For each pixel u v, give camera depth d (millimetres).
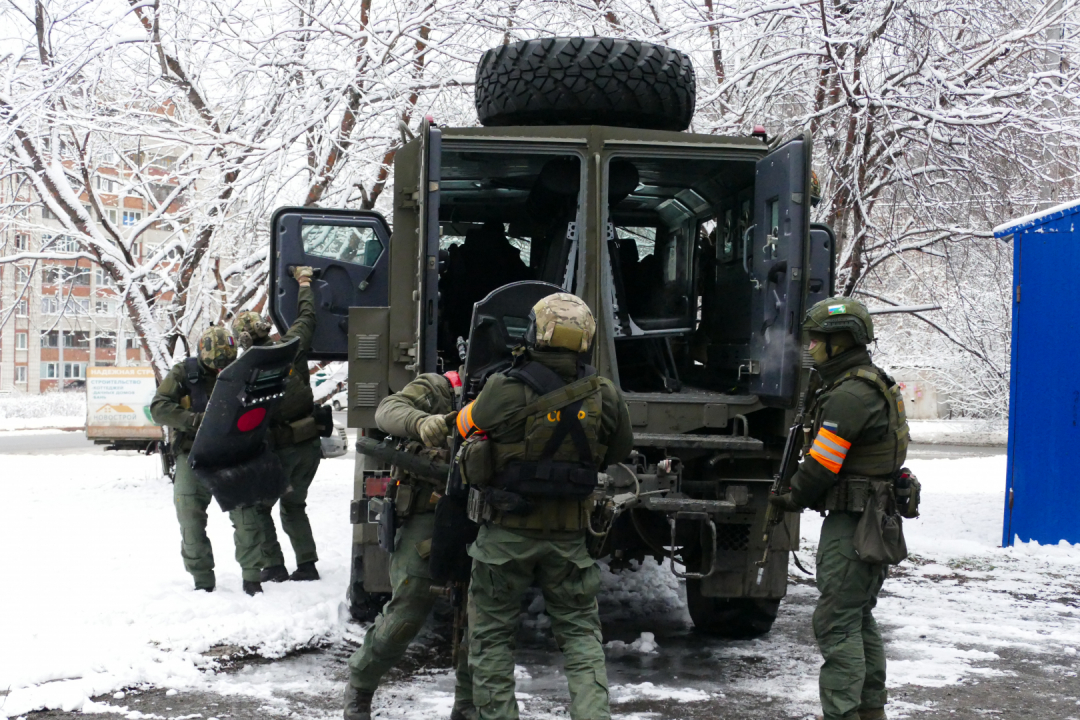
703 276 7191
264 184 10625
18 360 39375
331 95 10703
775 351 5445
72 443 23641
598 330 5605
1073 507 8992
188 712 4434
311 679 4969
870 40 10070
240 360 5707
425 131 5211
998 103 10742
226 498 5848
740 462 5684
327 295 6547
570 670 3695
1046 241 9227
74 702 4445
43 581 6484
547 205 6648
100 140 11828
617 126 6312
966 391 25125
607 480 4828
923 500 12305
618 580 7758
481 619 3799
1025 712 4723
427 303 5176
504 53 6285
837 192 10438
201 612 5793
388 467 5691
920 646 5883
